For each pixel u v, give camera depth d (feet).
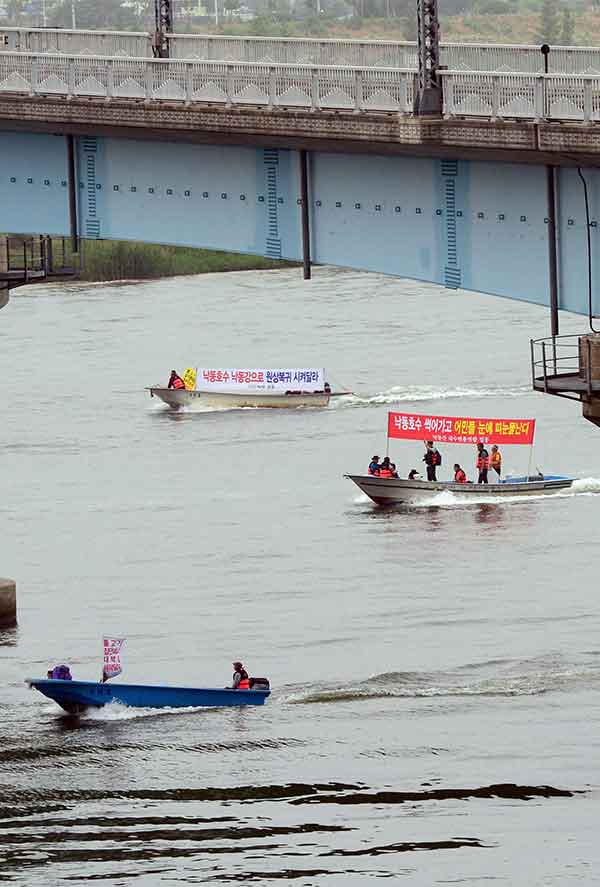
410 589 472.03
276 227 358.64
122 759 375.04
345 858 325.62
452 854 324.80
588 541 517.14
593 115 298.76
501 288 324.39
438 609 454.81
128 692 396.78
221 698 396.16
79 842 336.70
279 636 438.40
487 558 501.15
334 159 345.92
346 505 568.41
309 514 555.69
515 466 615.98
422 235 334.65
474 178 324.80
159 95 362.74
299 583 480.23
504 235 322.34
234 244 365.40
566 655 418.72
